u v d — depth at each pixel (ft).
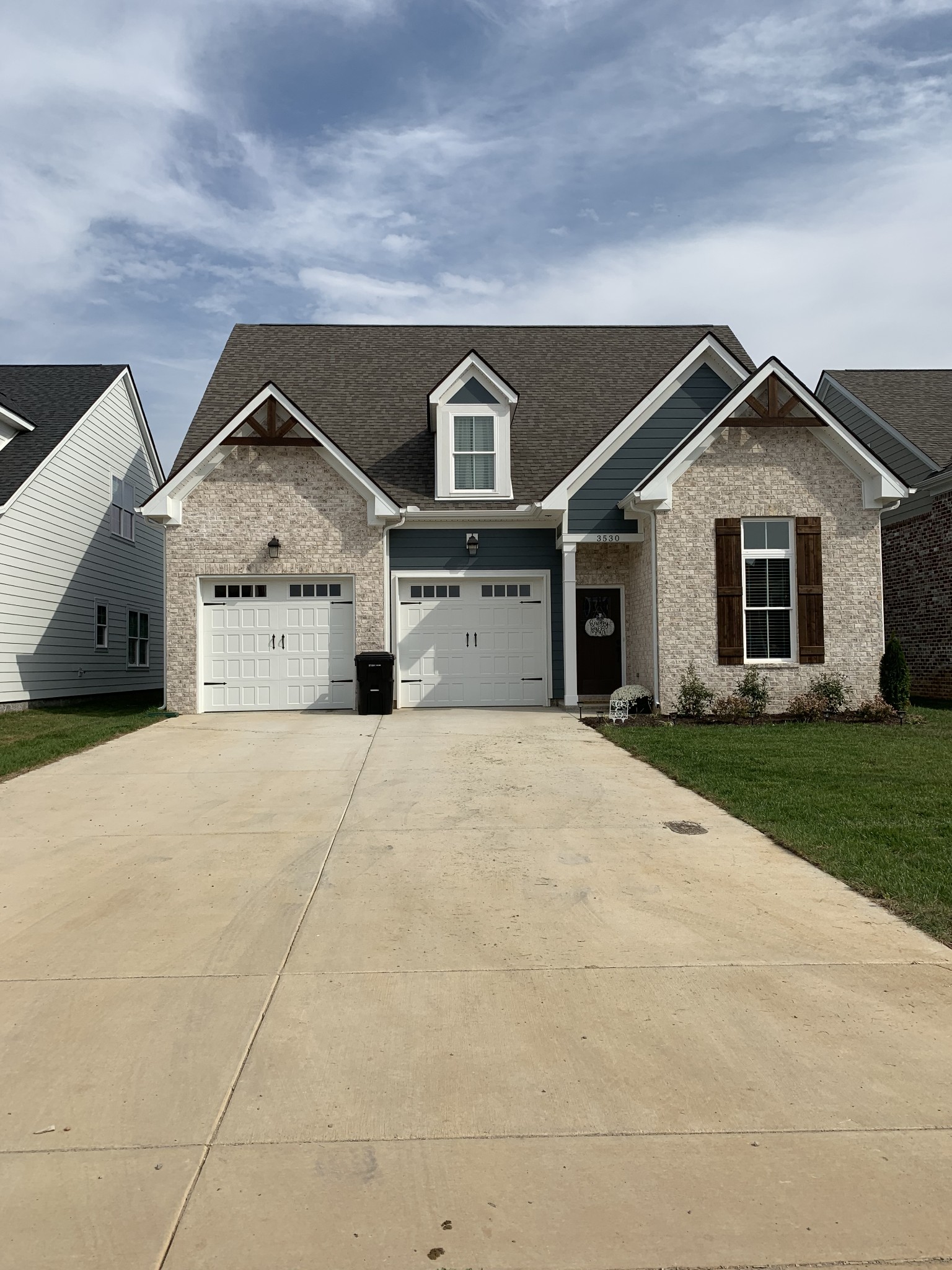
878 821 23.49
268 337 66.39
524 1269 8.21
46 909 18.01
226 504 51.62
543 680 54.39
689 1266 8.25
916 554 63.67
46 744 37.73
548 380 63.10
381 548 51.93
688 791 28.53
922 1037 12.46
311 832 23.76
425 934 16.48
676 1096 11.02
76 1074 11.62
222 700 51.62
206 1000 13.80
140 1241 8.57
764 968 14.84
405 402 60.59
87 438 68.39
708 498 48.08
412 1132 10.31
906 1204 9.04
